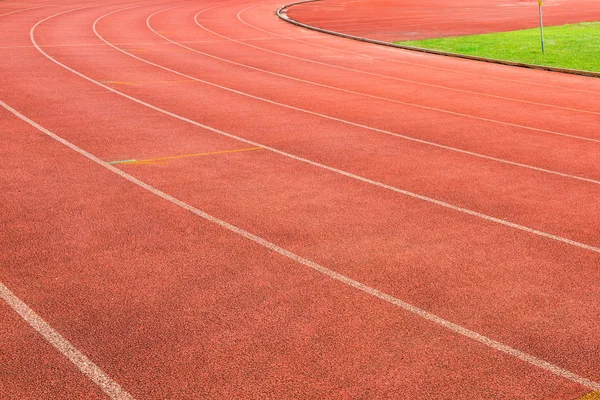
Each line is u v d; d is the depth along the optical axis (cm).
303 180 1028
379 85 1984
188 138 1269
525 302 646
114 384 507
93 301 632
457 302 643
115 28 3153
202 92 1766
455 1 5372
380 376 521
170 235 797
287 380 514
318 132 1355
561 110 1672
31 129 1291
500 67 2438
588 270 725
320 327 593
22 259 720
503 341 576
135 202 910
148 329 585
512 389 507
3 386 500
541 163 1167
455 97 1820
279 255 745
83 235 791
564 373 530
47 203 895
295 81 2008
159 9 4197
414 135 1355
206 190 967
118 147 1186
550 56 2611
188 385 507
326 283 678
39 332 577
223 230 816
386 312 621
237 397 492
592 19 4112
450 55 2703
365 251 761
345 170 1089
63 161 1091
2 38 2617
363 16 4197
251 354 549
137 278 682
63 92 1675
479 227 848
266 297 646
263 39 3041
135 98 1644
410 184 1023
